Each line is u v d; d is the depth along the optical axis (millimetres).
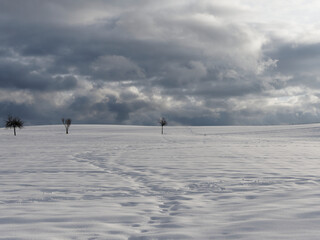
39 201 7355
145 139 55531
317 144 36406
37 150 28719
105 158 19672
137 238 4559
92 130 108000
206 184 9633
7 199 7555
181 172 12562
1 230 4973
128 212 6238
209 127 123375
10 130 107750
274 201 7031
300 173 11844
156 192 8539
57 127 119438
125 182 10281
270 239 4281
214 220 5504
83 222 5465
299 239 4238
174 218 5719
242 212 6047
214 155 20688
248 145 34188
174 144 37688
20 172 12945
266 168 13508
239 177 11031
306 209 6062
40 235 4703
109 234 4762
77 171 13258
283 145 34000
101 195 8125
